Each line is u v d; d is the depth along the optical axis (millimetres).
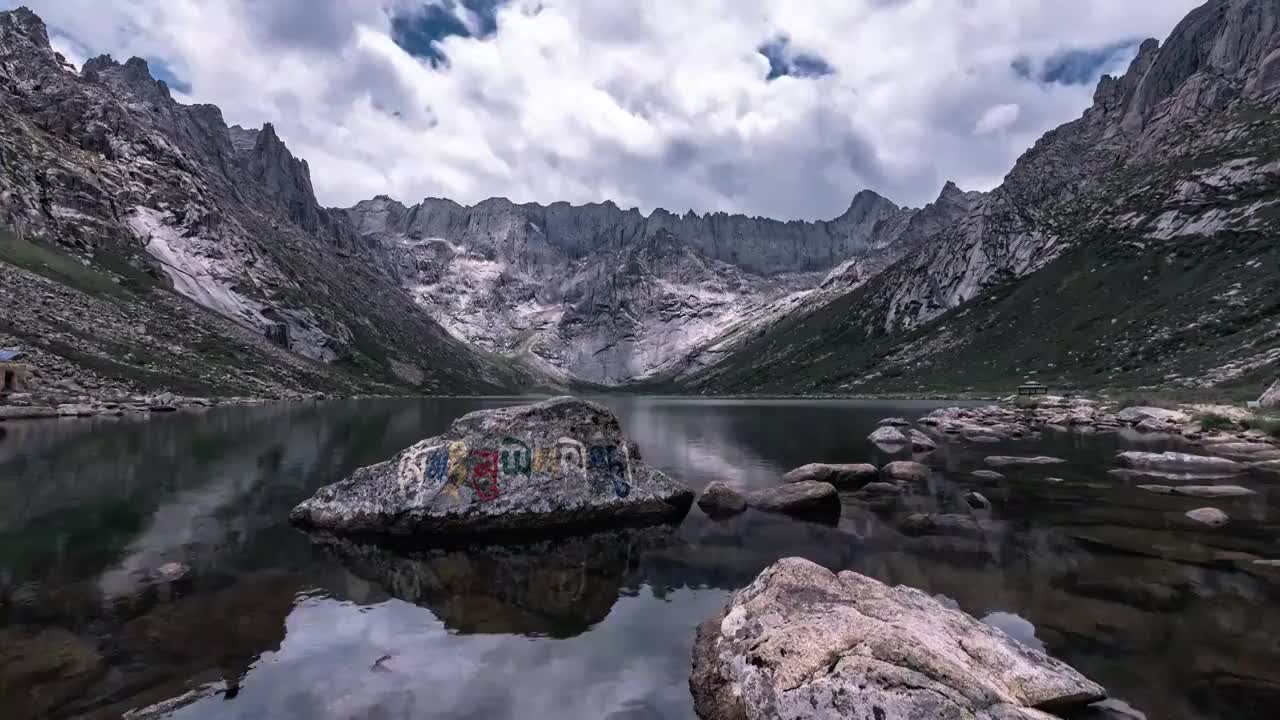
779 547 15727
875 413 85812
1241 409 46344
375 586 12375
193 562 13539
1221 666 8367
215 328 136750
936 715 6246
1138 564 13438
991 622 10133
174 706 7312
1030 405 71938
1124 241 167750
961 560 14148
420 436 43812
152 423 48188
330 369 175625
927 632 8211
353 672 8430
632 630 10234
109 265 133375
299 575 12922
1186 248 147125
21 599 10812
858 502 21609
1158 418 47000
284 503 20312
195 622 10031
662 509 19484
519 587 12477
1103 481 24984
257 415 63594
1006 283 199000
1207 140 176125
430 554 14945
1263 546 14766
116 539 15195
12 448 31516
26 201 128125
